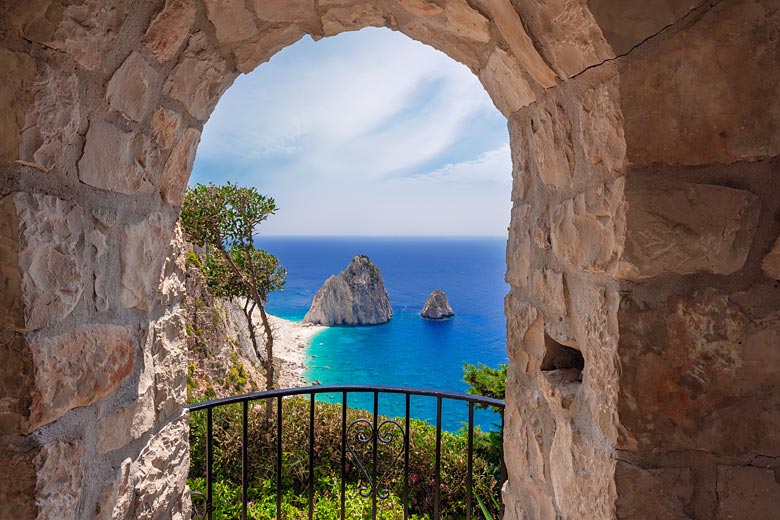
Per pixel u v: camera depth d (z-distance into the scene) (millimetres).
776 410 581
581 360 923
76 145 656
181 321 1064
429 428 4355
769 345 578
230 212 6230
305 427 4234
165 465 973
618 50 572
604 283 662
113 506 776
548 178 881
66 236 646
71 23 586
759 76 551
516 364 1068
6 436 591
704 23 550
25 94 563
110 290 760
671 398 596
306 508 3354
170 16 757
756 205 573
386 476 3738
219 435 4141
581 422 752
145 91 790
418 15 957
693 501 598
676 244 584
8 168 567
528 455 991
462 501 3590
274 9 907
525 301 1024
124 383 808
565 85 733
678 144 575
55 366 623
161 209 949
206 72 943
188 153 1008
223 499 3389
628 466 611
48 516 618
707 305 586
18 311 568
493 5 760
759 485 585
